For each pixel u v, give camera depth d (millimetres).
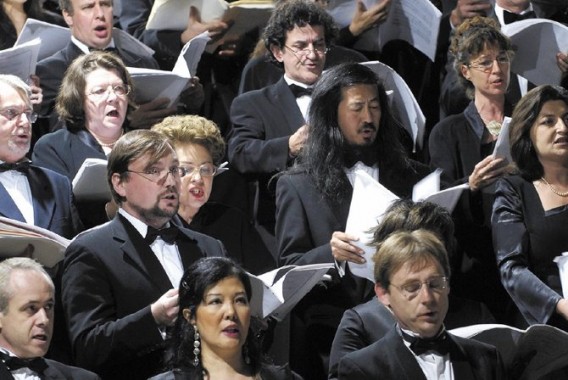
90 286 15211
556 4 24812
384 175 18125
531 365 15828
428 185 17266
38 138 20531
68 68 19047
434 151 20641
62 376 14266
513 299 17031
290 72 20672
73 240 15570
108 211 17203
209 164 17734
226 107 22953
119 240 15562
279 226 17688
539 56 22234
